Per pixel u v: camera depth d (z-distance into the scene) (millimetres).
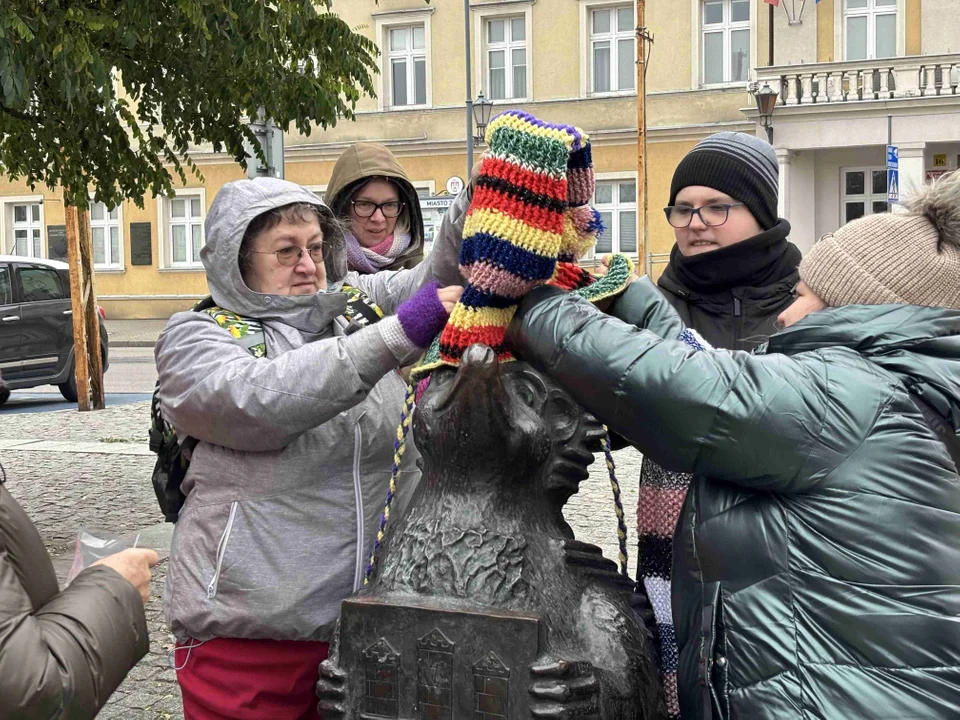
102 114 6141
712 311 2441
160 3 5484
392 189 3305
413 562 1551
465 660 1455
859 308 1522
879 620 1388
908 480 1420
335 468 2023
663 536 1853
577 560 1597
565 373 1515
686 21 21094
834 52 20312
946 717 1359
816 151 20859
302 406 1835
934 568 1402
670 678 1816
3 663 1303
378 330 1830
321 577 1991
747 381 1432
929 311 1507
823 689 1401
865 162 20578
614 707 1479
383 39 23078
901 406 1447
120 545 1667
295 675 2045
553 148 1497
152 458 8141
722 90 20922
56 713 1344
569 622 1520
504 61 22484
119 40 5355
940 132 19156
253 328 2029
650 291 1756
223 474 2014
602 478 6609
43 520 6039
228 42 5609
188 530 2057
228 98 6285
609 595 1602
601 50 21844
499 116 1569
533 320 1542
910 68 19203
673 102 21297
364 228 3311
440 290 1842
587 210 1646
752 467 1434
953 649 1381
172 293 25469
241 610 1978
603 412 1510
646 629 1696
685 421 1437
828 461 1423
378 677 1500
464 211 2020
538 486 1614
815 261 1587
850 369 1464
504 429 1537
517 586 1503
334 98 6570
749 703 1452
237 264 2020
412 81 23062
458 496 1573
